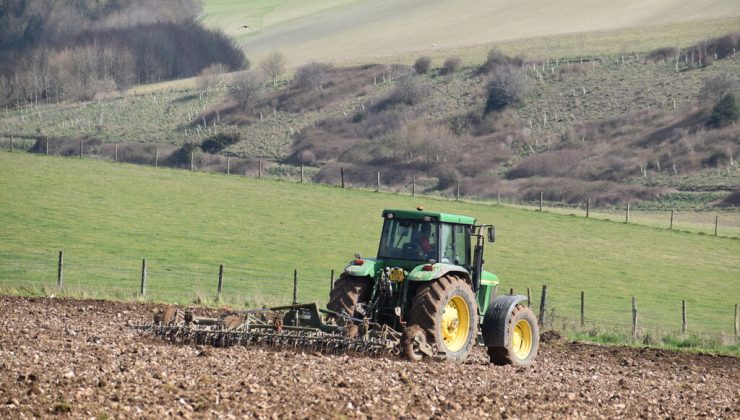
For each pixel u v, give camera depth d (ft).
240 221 519.19
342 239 490.49
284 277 383.65
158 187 600.80
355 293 182.50
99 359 149.28
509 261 474.08
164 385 127.95
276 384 135.44
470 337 185.16
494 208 632.79
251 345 176.24
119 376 134.51
